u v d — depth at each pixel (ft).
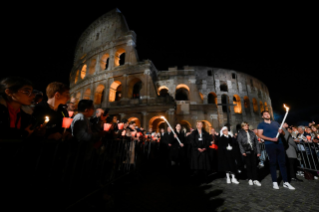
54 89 10.31
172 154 23.98
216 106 82.99
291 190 16.29
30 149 6.97
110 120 16.96
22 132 7.79
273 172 17.42
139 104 70.74
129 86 79.46
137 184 19.57
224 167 20.52
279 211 11.59
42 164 7.61
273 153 17.56
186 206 12.67
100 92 89.20
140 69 79.25
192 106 82.28
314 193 15.20
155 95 73.20
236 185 18.93
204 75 113.80
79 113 11.05
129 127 25.84
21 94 7.66
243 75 123.13
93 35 108.27
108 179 13.88
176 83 92.12
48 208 7.81
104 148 13.57
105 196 12.60
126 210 11.80
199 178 22.75
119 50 90.89
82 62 105.19
